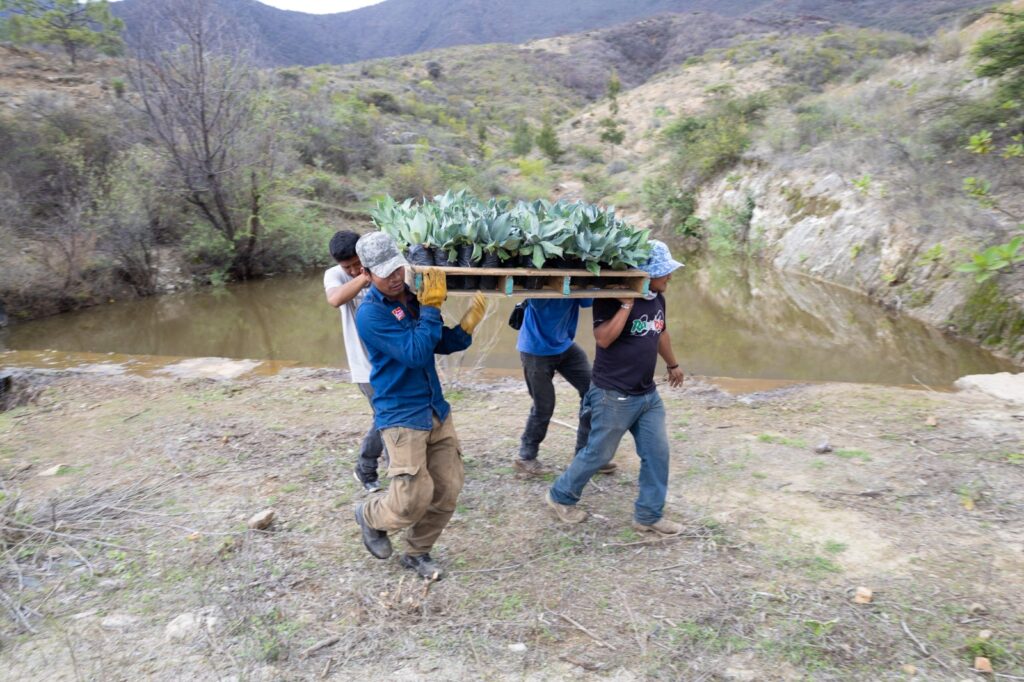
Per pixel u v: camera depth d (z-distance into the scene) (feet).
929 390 25.20
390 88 218.38
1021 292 34.50
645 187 86.53
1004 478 16.56
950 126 43.98
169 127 49.83
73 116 54.90
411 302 11.89
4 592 12.12
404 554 12.79
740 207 69.21
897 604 11.75
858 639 10.91
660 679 10.07
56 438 20.04
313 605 11.78
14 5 87.61
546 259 13.12
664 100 186.70
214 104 50.90
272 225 56.80
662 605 11.78
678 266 13.15
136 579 12.54
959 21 79.97
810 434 19.98
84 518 14.71
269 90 58.95
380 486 16.24
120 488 16.30
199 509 15.19
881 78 86.99
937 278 40.70
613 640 10.91
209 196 53.26
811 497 15.87
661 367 31.76
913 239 44.37
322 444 19.07
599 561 13.14
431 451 12.16
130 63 52.29
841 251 51.26
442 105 214.90
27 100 57.93
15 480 17.07
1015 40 38.04
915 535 14.06
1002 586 12.21
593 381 13.60
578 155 146.41
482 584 12.40
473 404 23.34
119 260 49.26
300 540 13.83
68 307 45.47
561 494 14.35
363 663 10.41
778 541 13.85
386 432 11.57
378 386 11.64
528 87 313.53
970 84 54.54
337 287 14.46
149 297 49.73
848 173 55.62
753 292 49.85
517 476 16.98
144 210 50.11
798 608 11.69
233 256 55.57
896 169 49.85
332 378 26.40
